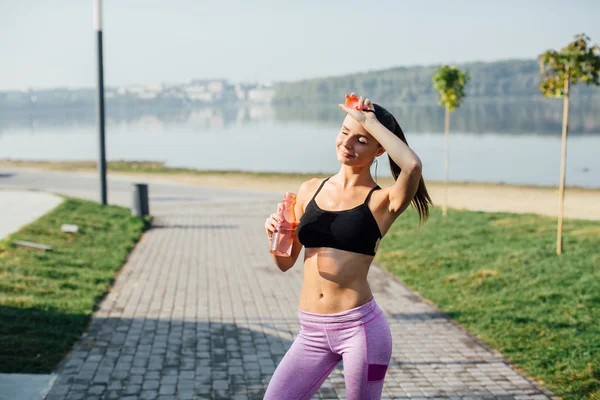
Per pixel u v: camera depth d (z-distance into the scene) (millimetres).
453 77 17391
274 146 77938
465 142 73125
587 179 38281
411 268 10281
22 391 5070
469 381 5602
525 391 5359
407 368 5941
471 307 7906
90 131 128875
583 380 5406
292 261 3207
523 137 79625
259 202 20109
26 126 160375
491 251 10859
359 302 2842
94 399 5016
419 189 3010
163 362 5930
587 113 140250
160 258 11297
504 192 28688
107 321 7238
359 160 2836
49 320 6883
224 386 5391
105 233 13164
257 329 7121
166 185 25688
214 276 9938
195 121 177125
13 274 8586
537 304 7758
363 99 2814
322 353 2932
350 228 2811
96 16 17344
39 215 14617
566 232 12328
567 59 10039
